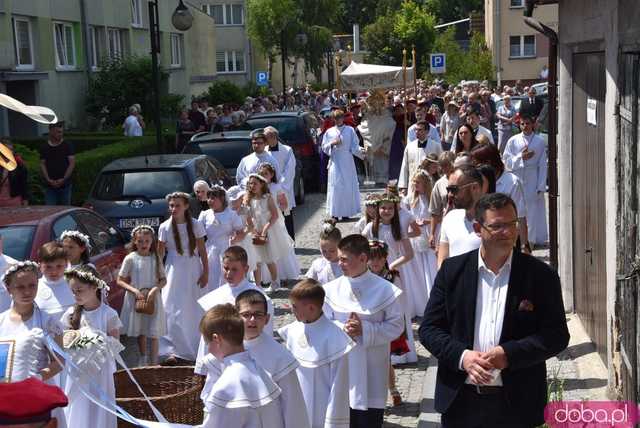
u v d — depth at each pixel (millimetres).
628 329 6465
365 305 6691
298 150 22188
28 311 6449
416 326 10438
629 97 6422
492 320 4863
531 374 4910
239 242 10758
